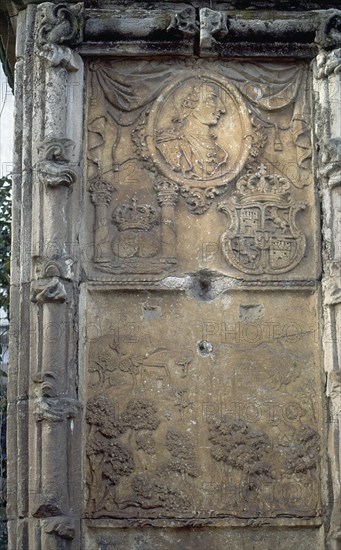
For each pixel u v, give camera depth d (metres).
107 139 6.62
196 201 6.57
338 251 6.40
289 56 6.67
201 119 6.66
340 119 6.50
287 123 6.69
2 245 9.11
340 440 6.19
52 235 6.32
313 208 6.56
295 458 6.30
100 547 6.18
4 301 8.92
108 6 6.74
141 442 6.29
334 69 6.55
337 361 6.28
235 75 6.71
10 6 6.83
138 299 6.46
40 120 6.51
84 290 6.42
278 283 6.47
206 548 6.21
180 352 6.41
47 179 6.36
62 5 6.56
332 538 6.14
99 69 6.67
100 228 6.50
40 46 6.54
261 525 6.21
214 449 6.30
